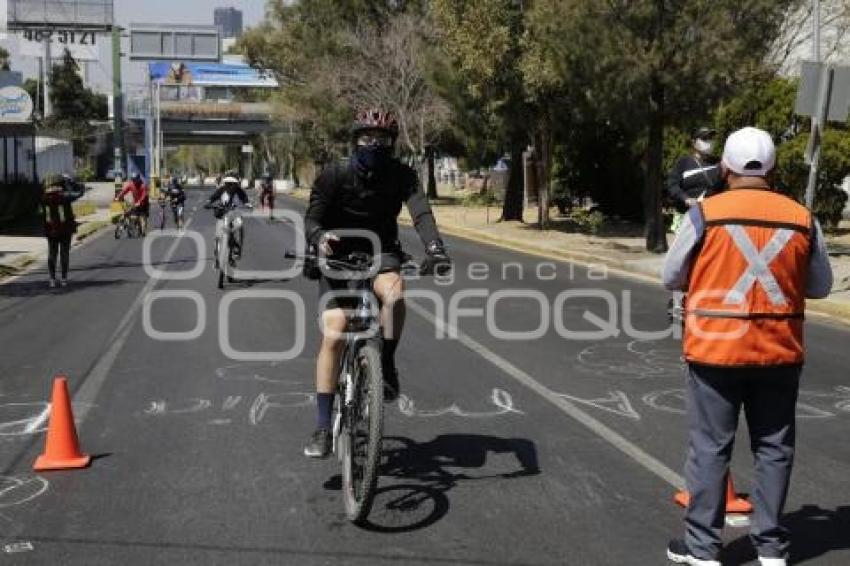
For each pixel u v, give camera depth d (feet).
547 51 77.71
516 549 16.14
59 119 313.12
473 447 22.13
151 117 254.47
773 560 14.90
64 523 17.29
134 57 211.20
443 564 15.51
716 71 64.39
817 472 20.56
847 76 43.06
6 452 21.72
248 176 441.27
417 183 18.83
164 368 31.24
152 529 16.98
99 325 40.40
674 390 28.22
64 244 55.36
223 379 29.50
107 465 20.71
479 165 161.89
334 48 179.22
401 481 19.65
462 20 91.71
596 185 108.27
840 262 62.13
